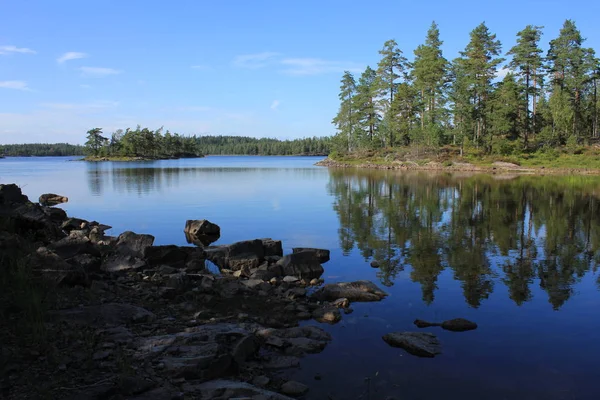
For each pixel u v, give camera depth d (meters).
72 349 6.05
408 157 79.88
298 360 6.89
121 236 14.21
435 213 24.02
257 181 49.19
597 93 84.38
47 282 8.27
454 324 8.39
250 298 10.02
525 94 72.88
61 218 20.17
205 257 14.00
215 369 5.94
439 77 79.50
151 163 113.69
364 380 6.30
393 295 10.49
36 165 101.56
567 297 10.25
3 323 6.49
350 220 22.14
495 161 68.50
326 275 12.44
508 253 14.79
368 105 93.31
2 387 4.91
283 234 18.77
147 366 5.79
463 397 5.89
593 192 33.88
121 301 8.89
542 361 6.98
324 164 96.94
